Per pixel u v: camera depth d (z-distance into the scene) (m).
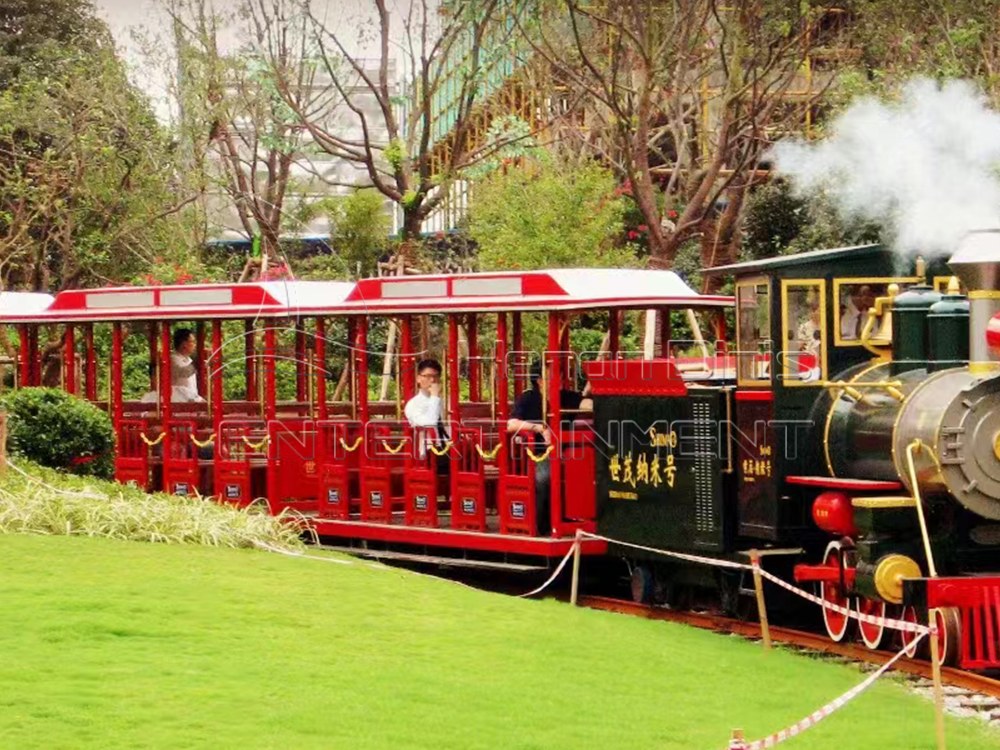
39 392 28.72
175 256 45.19
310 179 48.75
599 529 23.64
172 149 45.91
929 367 19.17
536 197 36.53
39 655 15.58
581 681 16.17
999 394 18.41
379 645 17.14
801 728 12.54
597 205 36.81
